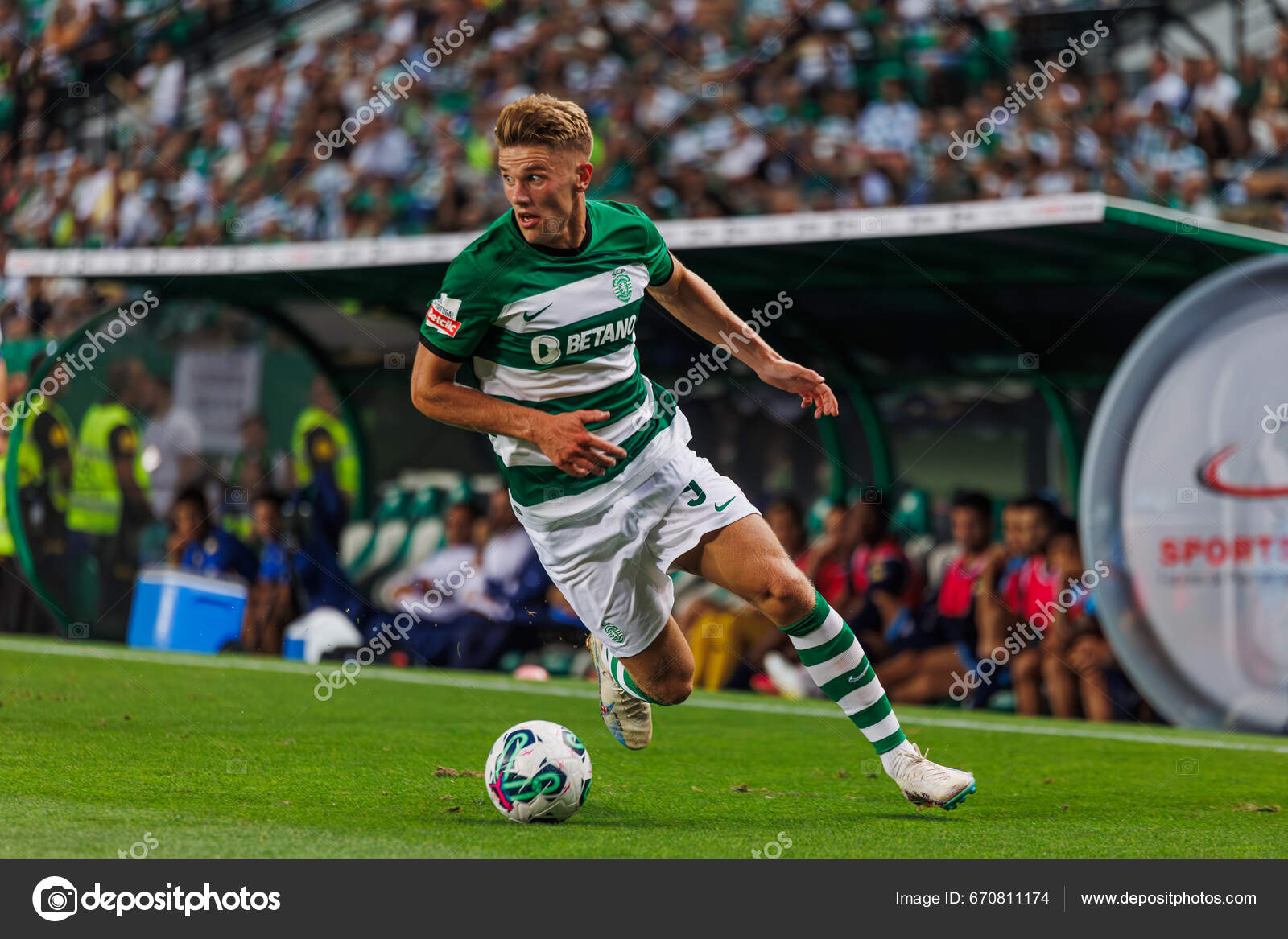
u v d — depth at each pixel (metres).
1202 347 23.58
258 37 51.03
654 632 14.25
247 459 40.34
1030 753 19.23
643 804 13.98
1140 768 17.80
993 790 15.66
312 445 40.47
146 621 34.84
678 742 19.36
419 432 39.81
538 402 13.25
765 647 31.45
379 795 13.98
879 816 13.50
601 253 13.00
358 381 40.44
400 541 39.44
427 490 39.53
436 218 45.72
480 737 19.00
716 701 25.55
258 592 36.69
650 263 13.42
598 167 43.66
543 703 23.55
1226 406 23.36
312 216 48.00
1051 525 28.53
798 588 13.08
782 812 13.65
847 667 13.27
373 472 40.44
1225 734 22.22
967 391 32.31
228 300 39.09
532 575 34.22
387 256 32.56
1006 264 29.84
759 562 13.20
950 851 11.99
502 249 12.66
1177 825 13.49
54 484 38.44
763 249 29.16
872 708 13.39
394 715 21.27
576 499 13.53
